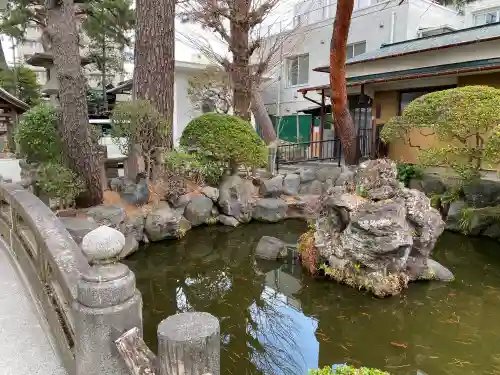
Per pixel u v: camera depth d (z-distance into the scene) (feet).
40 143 18.16
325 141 33.32
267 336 12.52
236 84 31.81
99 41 42.91
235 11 29.99
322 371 5.64
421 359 11.12
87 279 4.97
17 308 8.39
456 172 22.85
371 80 29.17
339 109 29.07
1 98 30.35
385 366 10.87
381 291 14.19
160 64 23.29
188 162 22.36
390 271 14.55
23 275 9.95
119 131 20.57
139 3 23.07
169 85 23.90
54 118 18.66
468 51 26.30
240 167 28.14
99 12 39.47
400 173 25.39
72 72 17.67
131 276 5.18
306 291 15.30
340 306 14.11
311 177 27.55
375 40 40.42
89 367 4.96
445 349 11.56
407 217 14.93
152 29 22.97
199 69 41.73
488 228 20.59
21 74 47.32
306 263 16.97
